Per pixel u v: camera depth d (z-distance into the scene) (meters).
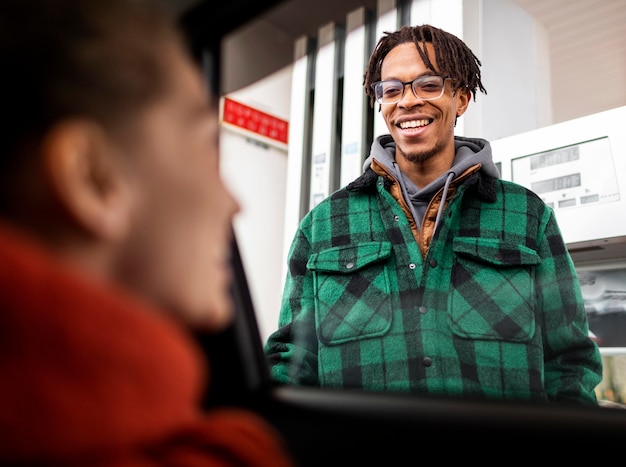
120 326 0.29
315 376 1.34
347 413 0.99
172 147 0.34
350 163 2.35
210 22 1.20
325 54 2.41
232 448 0.34
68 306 0.27
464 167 1.33
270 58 1.68
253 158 2.28
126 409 0.28
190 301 0.36
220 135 1.18
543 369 1.22
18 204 0.29
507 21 2.32
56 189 0.29
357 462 0.93
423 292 1.27
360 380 1.24
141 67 0.33
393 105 1.38
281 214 2.42
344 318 1.30
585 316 1.29
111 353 0.28
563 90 4.12
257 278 2.22
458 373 1.20
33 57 0.30
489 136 2.11
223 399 1.12
